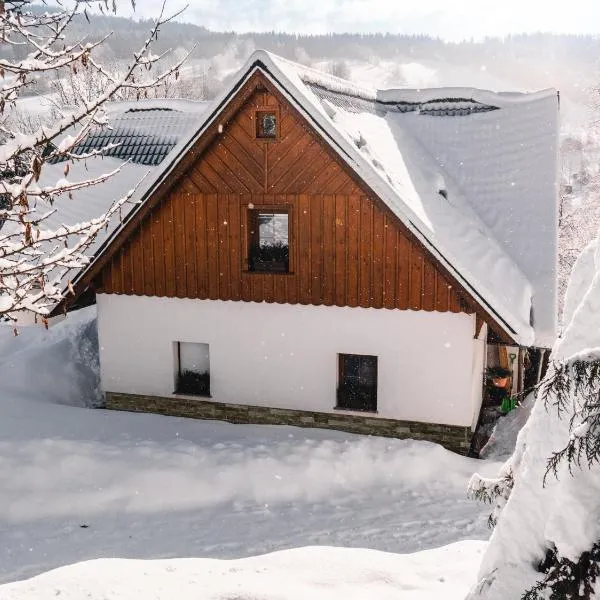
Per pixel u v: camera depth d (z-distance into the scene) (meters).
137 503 11.04
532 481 4.25
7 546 9.68
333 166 12.39
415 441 12.48
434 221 13.33
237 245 13.30
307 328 13.23
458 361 12.41
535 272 14.72
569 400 4.11
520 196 16.09
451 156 17.33
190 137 12.53
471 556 7.89
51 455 11.84
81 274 13.77
